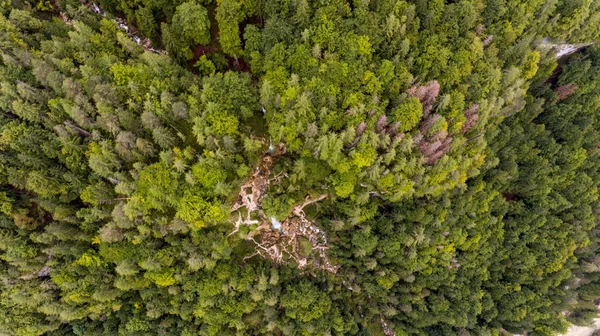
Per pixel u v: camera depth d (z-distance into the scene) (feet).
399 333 164.04
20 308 128.57
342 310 160.15
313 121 131.75
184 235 138.82
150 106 122.11
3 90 115.14
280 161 149.89
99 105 117.29
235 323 141.90
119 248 127.13
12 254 119.65
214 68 141.59
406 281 163.43
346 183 139.44
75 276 128.16
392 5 133.90
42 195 123.24
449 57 140.67
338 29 132.16
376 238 149.69
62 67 122.62
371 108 130.52
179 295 139.13
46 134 122.42
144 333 137.80
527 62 164.55
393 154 131.75
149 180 123.44
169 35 132.57
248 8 134.82
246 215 150.00
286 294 148.87
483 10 150.41
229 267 143.64
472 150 154.30
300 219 159.33
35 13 140.05
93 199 126.52
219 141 129.29
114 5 145.69
